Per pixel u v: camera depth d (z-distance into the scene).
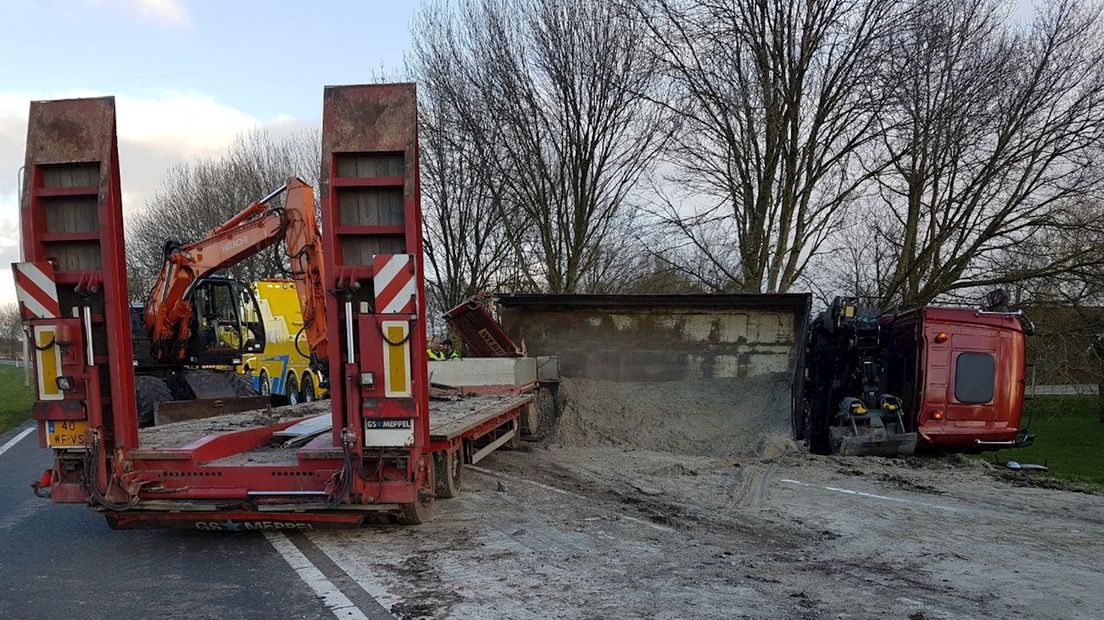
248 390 13.77
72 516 7.50
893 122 17.20
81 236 5.73
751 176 17.91
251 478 5.91
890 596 4.82
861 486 8.42
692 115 17.98
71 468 5.83
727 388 12.46
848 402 10.66
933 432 10.65
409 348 5.60
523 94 20.42
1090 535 6.36
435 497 7.26
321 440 6.74
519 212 22.23
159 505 5.83
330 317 5.76
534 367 12.31
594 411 12.23
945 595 4.84
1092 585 5.05
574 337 13.54
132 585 5.27
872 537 6.28
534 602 4.74
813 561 5.60
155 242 36.75
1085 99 16.78
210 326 14.45
